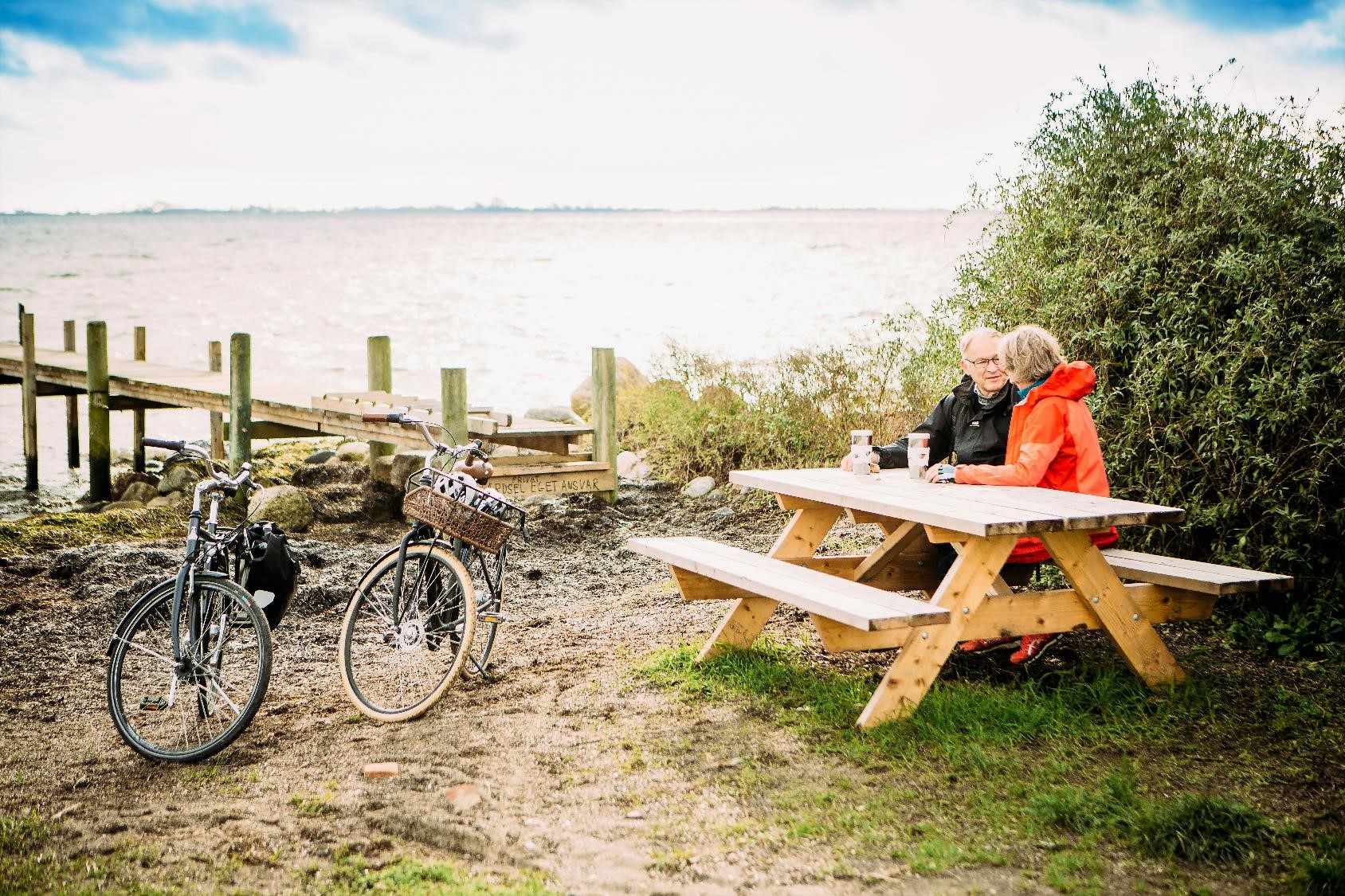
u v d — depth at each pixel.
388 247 140.88
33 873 3.26
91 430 11.62
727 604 6.16
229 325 32.78
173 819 3.66
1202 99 6.20
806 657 5.03
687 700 4.57
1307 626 4.99
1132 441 5.68
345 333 30.08
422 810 3.65
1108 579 4.34
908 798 3.59
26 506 11.63
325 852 3.39
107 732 4.64
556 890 3.09
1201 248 5.73
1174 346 5.45
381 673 5.29
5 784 4.04
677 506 9.23
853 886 3.06
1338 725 4.09
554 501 9.32
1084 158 6.43
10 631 6.07
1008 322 6.67
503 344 25.78
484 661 5.03
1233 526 5.46
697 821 3.50
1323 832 3.23
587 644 5.55
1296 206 5.65
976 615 4.27
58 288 54.81
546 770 3.95
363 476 10.38
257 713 4.78
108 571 7.00
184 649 4.38
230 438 9.86
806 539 5.20
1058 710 4.21
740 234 187.50
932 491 4.54
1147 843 3.19
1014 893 2.99
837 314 30.73
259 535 4.55
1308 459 5.25
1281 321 5.21
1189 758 3.82
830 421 9.43
